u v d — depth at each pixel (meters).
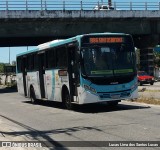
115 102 19.94
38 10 46.59
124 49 18.31
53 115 17.88
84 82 17.70
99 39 17.95
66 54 19.23
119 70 18.06
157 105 20.53
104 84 17.83
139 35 54.72
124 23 51.25
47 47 22.00
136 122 13.93
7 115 19.20
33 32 47.09
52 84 21.53
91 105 21.64
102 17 49.31
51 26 47.75
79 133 12.31
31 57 25.25
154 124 13.29
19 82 28.53
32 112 20.02
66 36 49.03
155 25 52.72
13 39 51.62
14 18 45.78
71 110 19.48
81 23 49.03
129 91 18.25
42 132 12.95
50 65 21.66
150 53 56.66
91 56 17.78
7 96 36.75
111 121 14.58
